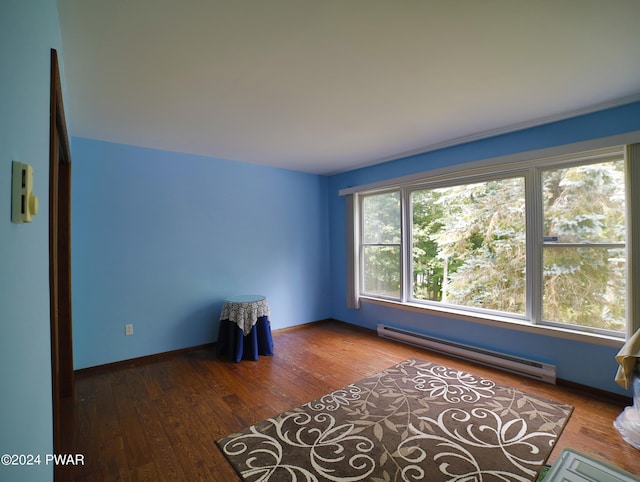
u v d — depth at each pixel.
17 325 0.58
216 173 3.93
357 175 4.57
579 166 2.72
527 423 2.19
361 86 2.15
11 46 0.55
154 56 1.77
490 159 3.13
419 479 1.70
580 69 1.96
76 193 3.06
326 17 1.47
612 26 1.55
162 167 3.54
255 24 1.51
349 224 4.64
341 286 4.92
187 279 3.71
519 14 1.46
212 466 1.82
